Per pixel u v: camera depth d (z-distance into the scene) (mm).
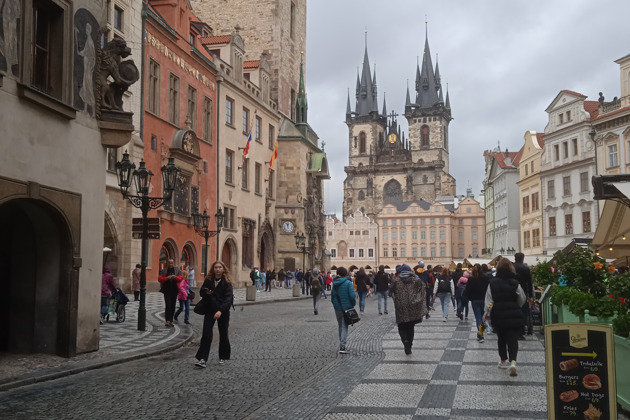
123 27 36188
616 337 8883
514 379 11531
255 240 59062
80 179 14789
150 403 9742
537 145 70188
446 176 165250
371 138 175500
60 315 14305
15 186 12484
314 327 22391
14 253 14562
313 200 68875
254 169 59094
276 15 68750
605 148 54344
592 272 13320
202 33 57188
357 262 150250
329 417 8734
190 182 45125
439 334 19641
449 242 145875
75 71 14672
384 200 167000
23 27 12875
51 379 11906
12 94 12492
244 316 27516
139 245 37250
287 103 71250
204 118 48938
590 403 6930
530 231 71562
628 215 17234
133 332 19312
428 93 172000
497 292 12242
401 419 8586
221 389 10867
